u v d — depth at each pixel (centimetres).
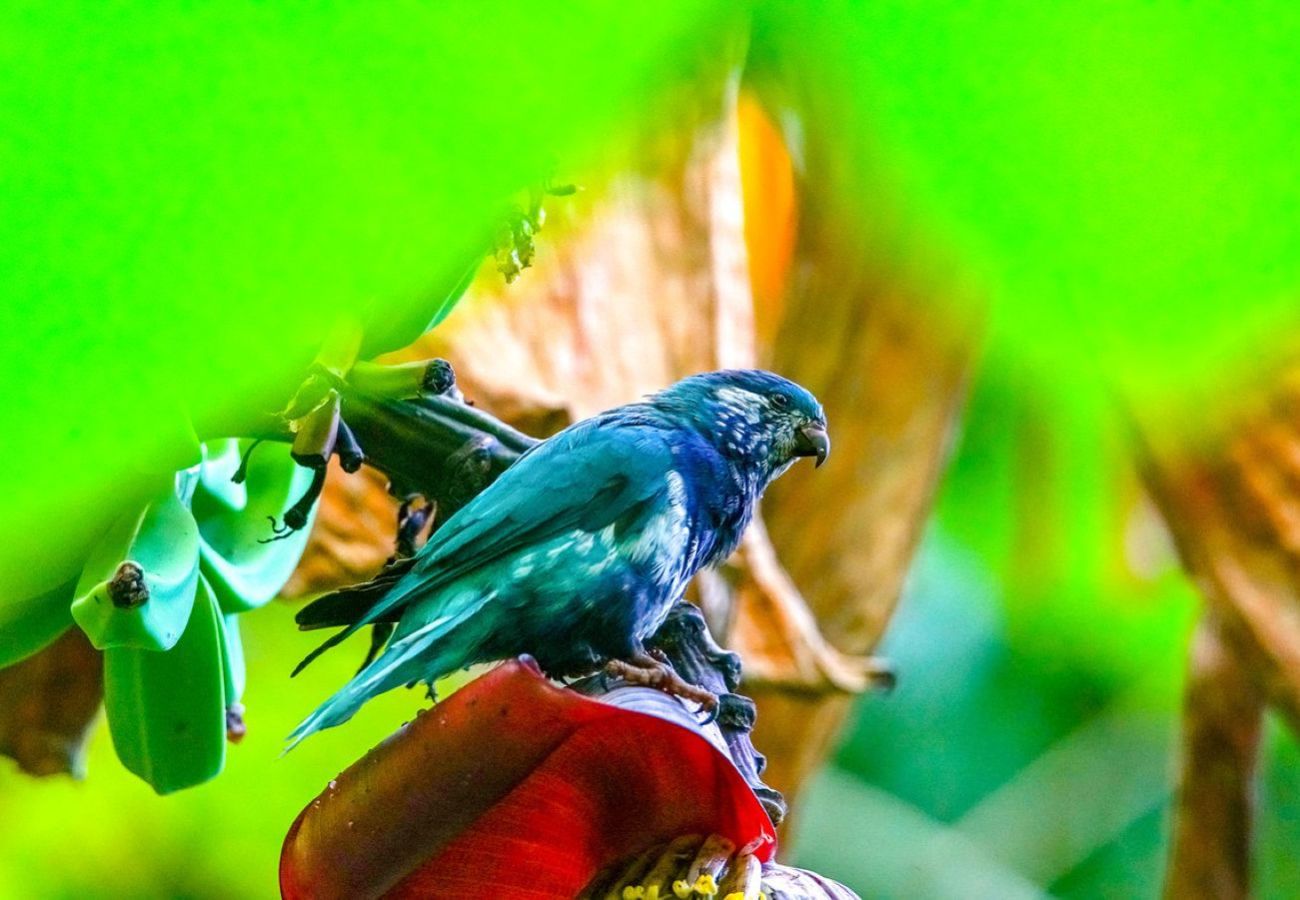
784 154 421
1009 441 424
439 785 398
